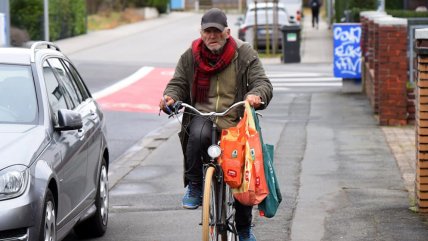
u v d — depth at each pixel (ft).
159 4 414.82
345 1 233.96
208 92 43.78
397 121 98.84
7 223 39.17
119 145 92.27
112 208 60.95
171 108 43.06
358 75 133.28
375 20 107.65
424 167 54.90
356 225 52.85
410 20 120.78
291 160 76.64
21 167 40.57
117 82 156.56
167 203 62.23
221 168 41.57
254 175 41.22
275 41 223.51
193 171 42.80
